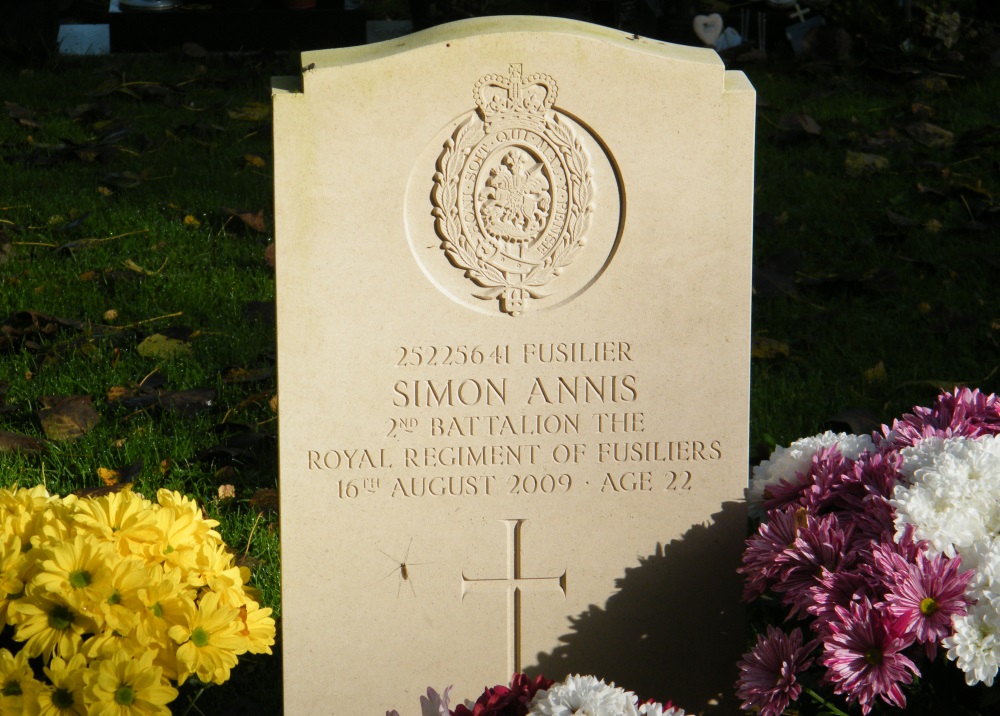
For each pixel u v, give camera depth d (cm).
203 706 347
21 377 511
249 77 916
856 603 282
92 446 462
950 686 295
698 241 323
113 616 283
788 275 604
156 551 304
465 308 321
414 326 320
